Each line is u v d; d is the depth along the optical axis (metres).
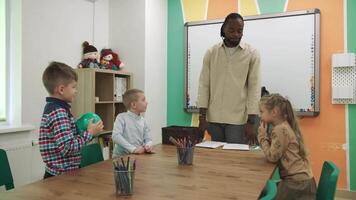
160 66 3.85
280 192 1.62
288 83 3.27
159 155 1.73
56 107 1.53
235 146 2.03
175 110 3.90
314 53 3.15
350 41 3.03
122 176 1.03
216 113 2.43
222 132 2.47
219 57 2.38
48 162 1.52
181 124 3.86
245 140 2.33
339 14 3.07
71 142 1.46
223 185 1.15
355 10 3.00
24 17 2.71
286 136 1.63
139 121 2.25
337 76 3.05
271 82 3.35
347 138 3.07
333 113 3.11
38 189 1.09
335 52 3.08
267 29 3.36
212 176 1.28
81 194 1.04
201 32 3.68
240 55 2.32
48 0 2.95
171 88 3.92
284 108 1.76
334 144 3.12
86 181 1.19
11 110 2.77
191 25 3.73
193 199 0.99
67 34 3.17
